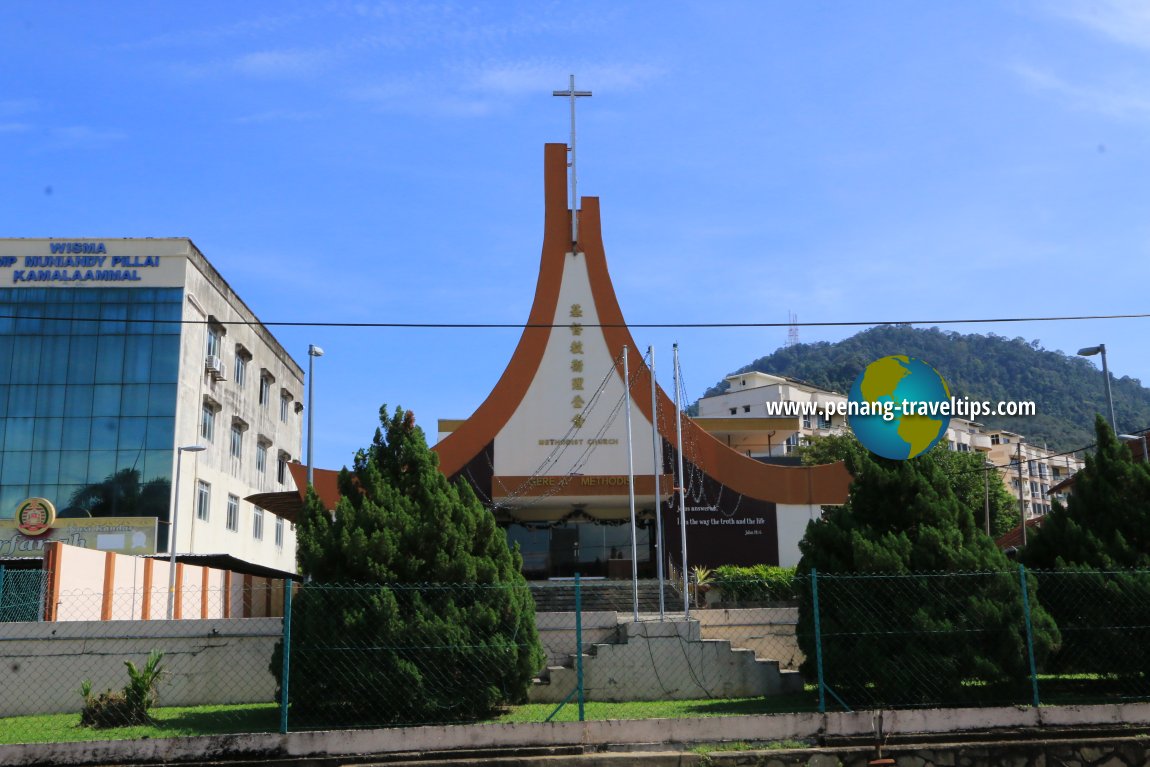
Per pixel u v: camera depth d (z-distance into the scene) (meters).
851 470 16.59
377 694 13.93
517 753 12.54
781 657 18.56
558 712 14.93
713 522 28.94
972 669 14.18
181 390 37.72
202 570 28.14
